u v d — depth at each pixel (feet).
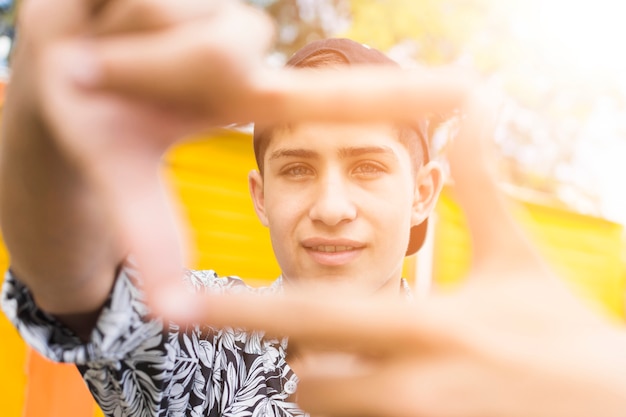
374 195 3.51
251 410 4.17
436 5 30.83
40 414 8.79
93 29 1.10
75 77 1.08
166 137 1.10
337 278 3.51
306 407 1.08
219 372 4.17
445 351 1.07
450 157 1.35
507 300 1.17
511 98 37.09
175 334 3.54
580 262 18.43
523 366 1.08
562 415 1.07
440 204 15.26
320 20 36.24
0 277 8.43
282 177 3.59
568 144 43.09
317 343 1.07
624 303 19.92
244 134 11.64
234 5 1.10
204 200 11.16
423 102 1.13
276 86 1.07
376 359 1.09
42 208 1.69
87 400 9.05
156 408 3.08
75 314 2.34
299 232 3.53
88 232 1.84
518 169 44.04
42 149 1.50
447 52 32.55
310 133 3.44
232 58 1.06
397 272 3.77
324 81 1.11
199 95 1.07
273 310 1.04
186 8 1.07
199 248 11.02
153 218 1.10
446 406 1.04
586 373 1.09
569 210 17.87
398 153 3.58
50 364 8.95
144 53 1.05
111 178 1.09
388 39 30.83
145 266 1.09
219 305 1.05
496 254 1.27
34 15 1.11
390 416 1.04
